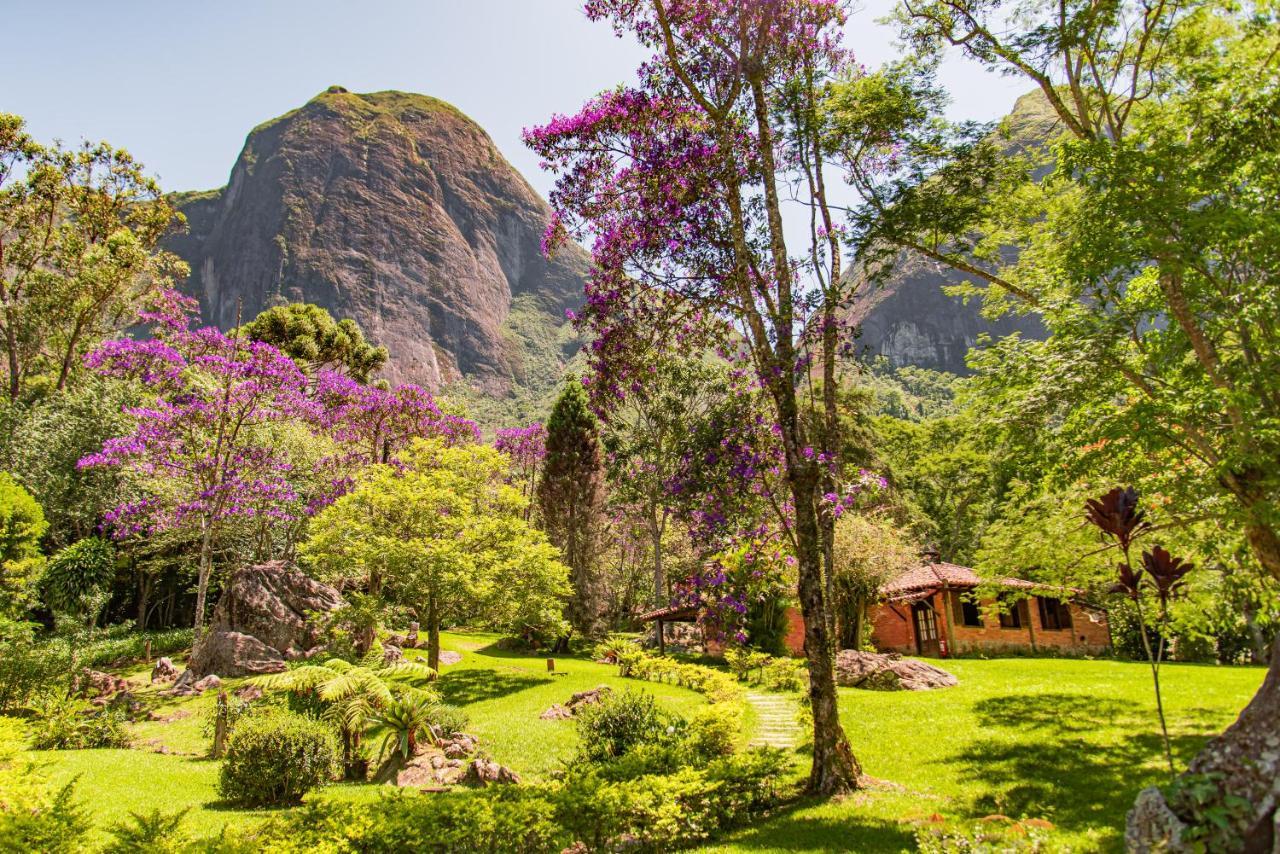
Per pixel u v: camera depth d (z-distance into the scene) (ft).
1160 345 37.55
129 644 93.66
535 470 196.13
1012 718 50.06
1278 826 13.24
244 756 36.09
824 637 36.22
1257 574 45.55
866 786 35.35
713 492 35.96
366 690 45.83
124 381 121.29
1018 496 49.57
